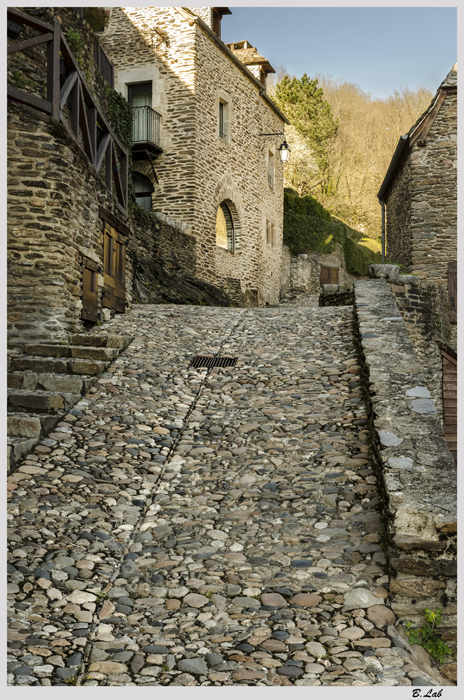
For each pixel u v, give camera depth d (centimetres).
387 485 404
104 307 989
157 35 1811
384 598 372
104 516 468
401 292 1060
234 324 1059
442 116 1560
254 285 2269
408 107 4747
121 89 1848
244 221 2169
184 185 1781
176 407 689
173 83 1794
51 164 768
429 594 365
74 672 314
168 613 370
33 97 756
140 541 447
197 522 471
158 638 346
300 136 3744
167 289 1484
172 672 318
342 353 810
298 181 3706
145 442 599
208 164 1867
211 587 393
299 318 1053
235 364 823
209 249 1877
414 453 436
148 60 1820
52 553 412
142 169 1814
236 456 576
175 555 430
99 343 814
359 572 397
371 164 4447
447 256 1544
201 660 327
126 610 371
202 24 1789
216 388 748
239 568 412
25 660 317
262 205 2355
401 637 348
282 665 322
